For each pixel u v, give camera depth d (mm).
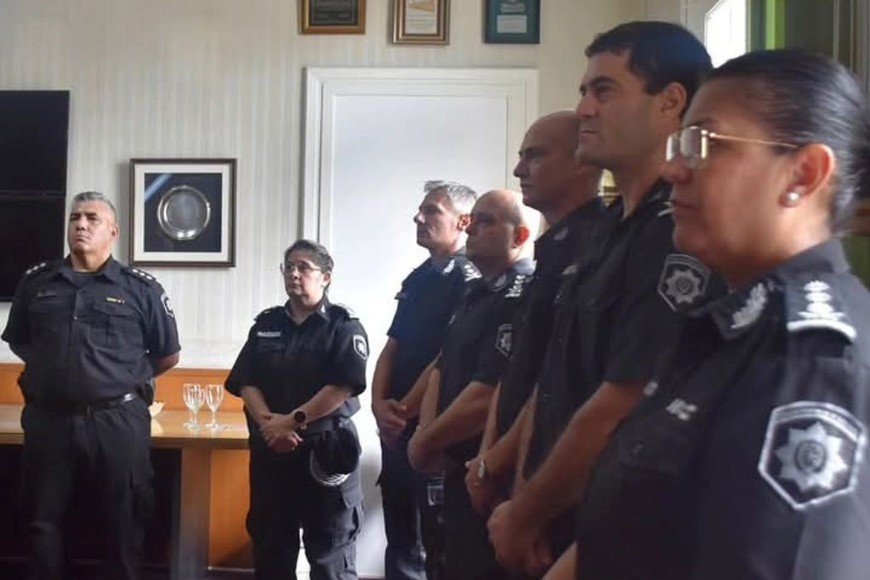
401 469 3227
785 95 857
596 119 1370
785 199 857
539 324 1704
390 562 3266
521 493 1337
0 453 4168
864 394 738
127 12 4371
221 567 4180
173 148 4355
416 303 3176
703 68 1339
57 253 4332
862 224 1160
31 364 3295
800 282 832
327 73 4293
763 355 800
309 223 4289
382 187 4289
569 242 1722
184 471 3607
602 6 4238
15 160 4359
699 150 881
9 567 4152
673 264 1183
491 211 2221
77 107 4379
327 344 3285
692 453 835
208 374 4246
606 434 1199
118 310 3326
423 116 4273
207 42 4352
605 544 930
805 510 713
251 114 4328
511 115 4246
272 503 3230
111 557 3291
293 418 3174
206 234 4324
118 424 3273
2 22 4398
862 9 1826
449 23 4281
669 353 1003
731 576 731
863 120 869
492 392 1979
